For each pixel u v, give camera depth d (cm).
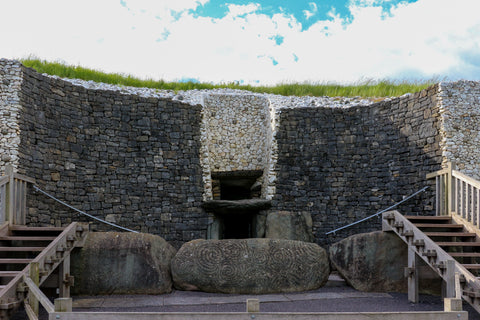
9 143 966
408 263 845
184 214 1231
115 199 1159
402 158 1180
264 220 1255
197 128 1300
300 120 1316
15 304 571
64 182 1083
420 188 1120
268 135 1390
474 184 857
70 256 850
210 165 1423
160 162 1229
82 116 1141
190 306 762
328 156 1293
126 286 851
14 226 848
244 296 838
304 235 1237
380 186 1220
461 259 890
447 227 893
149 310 731
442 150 1069
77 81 1334
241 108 1488
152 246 888
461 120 1084
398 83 1670
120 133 1192
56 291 772
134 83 1608
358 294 870
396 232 865
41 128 1045
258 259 880
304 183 1284
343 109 1309
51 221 1041
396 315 477
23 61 1459
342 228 1241
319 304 780
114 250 866
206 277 868
